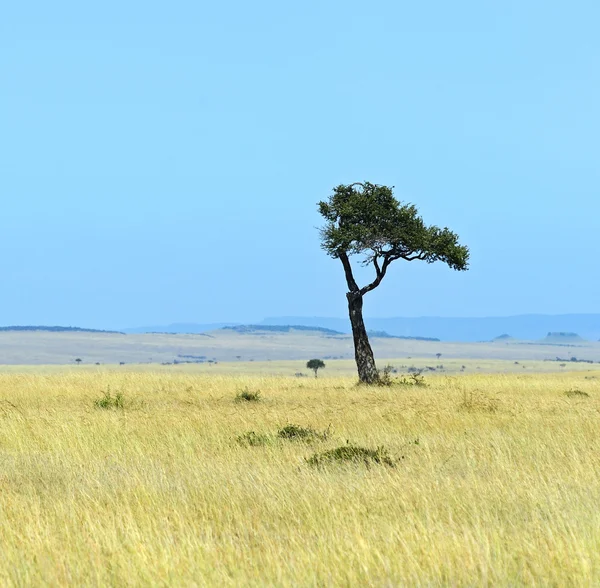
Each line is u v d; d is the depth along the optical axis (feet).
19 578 92.12
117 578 92.68
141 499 134.00
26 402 323.57
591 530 109.91
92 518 119.03
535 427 223.92
